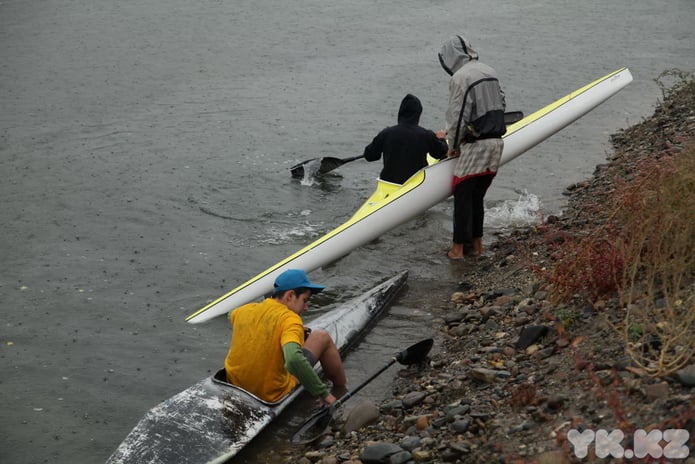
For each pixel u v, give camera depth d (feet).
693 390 14.84
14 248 29.12
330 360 20.68
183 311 25.36
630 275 20.08
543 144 40.57
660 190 21.57
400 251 29.81
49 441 18.98
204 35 60.59
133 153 38.60
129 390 21.16
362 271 28.35
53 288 26.43
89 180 35.37
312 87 49.08
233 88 48.73
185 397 19.11
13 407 20.29
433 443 16.67
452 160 29.91
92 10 67.67
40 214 31.99
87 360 22.49
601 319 19.53
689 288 19.12
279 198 34.32
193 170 36.78
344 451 17.71
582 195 32.96
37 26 62.39
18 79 49.65
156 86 48.88
